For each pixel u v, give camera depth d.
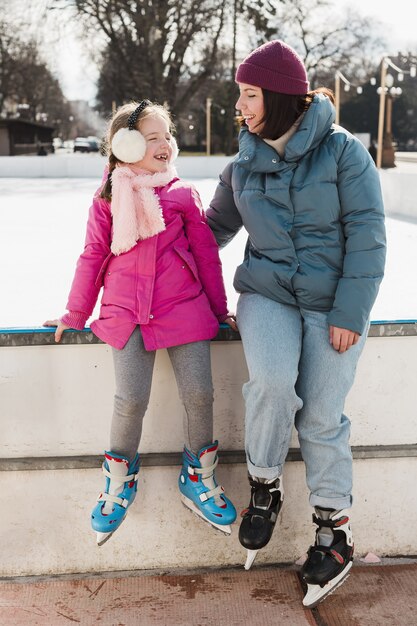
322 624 1.87
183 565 2.21
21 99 43.16
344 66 34.03
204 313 1.88
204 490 1.95
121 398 1.85
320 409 1.82
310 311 1.82
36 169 17.02
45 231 5.82
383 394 2.13
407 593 2.02
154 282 1.84
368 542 2.24
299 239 1.79
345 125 46.56
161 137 1.89
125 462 1.90
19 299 2.88
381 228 1.73
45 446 2.11
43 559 2.18
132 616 1.92
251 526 1.85
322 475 1.87
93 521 1.89
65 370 2.05
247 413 1.84
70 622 1.89
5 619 1.91
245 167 1.79
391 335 2.06
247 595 2.02
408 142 46.91
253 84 1.71
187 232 1.94
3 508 2.14
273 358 1.73
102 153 2.02
